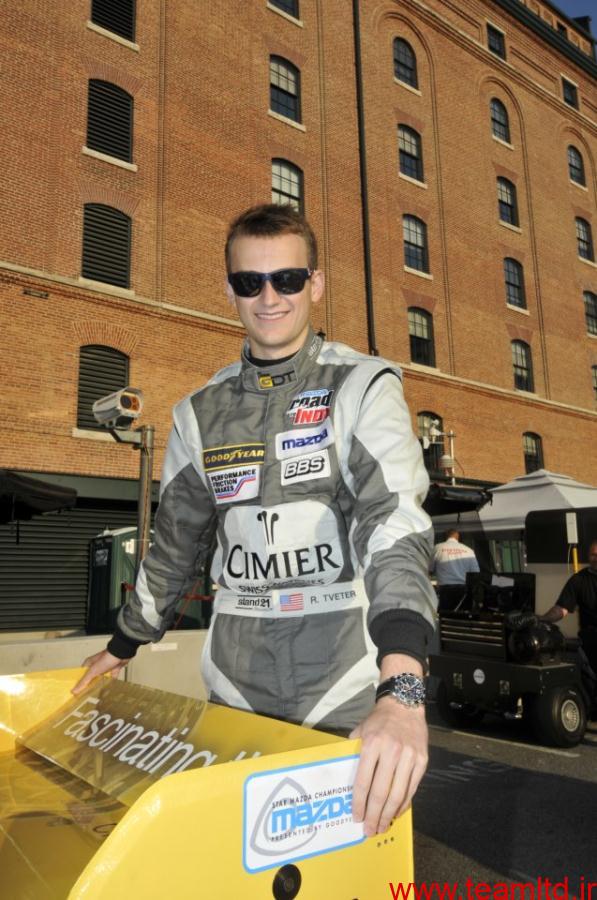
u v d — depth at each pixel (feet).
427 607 4.02
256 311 5.45
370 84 67.56
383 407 5.01
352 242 62.80
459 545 33.45
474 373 70.38
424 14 73.87
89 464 44.42
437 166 72.13
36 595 44.45
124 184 49.21
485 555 39.55
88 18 49.65
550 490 35.12
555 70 89.20
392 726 3.43
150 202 50.26
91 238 47.39
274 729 3.94
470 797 16.35
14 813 4.13
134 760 4.41
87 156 47.83
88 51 49.16
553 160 86.12
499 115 81.46
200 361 50.08
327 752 3.51
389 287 64.64
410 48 72.90
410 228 68.74
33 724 5.70
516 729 24.22
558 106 88.22
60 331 44.37
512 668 21.81
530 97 84.99
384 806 3.37
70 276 45.62
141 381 47.34
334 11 66.18
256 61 58.95
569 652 28.86
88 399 45.50
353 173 64.18
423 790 16.96
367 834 3.48
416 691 3.62
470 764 19.40
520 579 23.67
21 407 42.19
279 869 3.31
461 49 77.51
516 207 80.23
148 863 2.94
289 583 5.15
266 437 5.33
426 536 4.46
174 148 52.08
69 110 47.62
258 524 5.22
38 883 3.31
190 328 50.08
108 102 49.96
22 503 29.94
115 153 49.70
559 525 32.17
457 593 25.82
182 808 3.05
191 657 24.53
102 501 47.21
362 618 5.05
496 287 75.20
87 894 2.79
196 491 5.92
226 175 54.60
